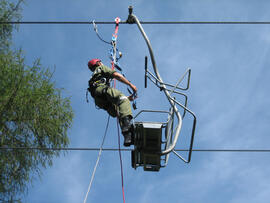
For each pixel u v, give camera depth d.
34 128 7.45
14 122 7.39
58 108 7.77
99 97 5.59
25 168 7.32
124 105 5.40
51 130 7.58
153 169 5.57
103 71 5.70
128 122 5.29
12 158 7.29
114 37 6.27
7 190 7.12
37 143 7.54
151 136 5.31
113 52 6.16
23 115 7.36
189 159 5.48
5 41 7.87
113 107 5.61
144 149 5.34
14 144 7.35
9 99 7.20
